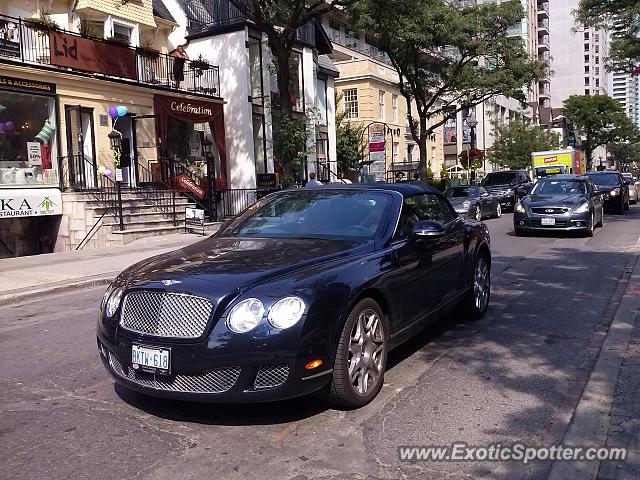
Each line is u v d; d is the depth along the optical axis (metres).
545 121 82.25
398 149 40.09
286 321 3.76
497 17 26.70
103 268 11.94
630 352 5.48
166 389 3.88
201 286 3.90
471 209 21.44
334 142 31.47
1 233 16.06
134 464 3.57
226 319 3.76
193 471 3.47
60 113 17.19
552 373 5.07
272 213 5.66
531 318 7.02
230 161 24.08
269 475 3.41
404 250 5.02
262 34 24.44
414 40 25.22
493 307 7.66
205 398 3.79
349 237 5.02
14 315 8.37
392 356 5.64
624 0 21.55
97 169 18.31
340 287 4.09
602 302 7.77
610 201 22.95
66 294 9.94
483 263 7.13
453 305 6.18
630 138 82.75
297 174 24.28
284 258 4.40
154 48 22.48
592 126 81.88
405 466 3.49
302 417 4.20
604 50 113.38
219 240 5.27
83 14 19.59
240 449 3.73
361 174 34.75
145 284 4.05
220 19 24.00
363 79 36.53
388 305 4.66
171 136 22.36
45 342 6.62
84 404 4.56
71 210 16.72
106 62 18.53
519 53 27.92
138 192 18.61
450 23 25.28
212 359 3.72
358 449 3.71
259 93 24.64
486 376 5.03
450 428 4.00
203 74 23.47
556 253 12.57
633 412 4.16
